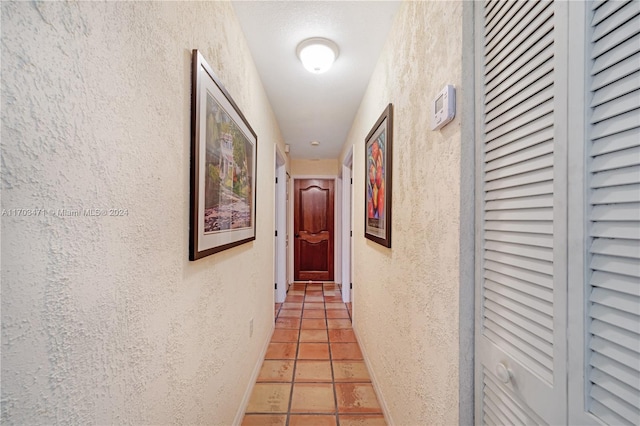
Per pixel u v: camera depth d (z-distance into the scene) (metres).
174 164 0.83
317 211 4.83
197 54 0.94
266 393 1.87
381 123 1.68
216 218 1.14
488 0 0.78
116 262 0.58
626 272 0.44
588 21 0.49
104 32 0.54
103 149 0.54
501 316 0.72
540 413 0.58
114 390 0.58
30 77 0.40
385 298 1.66
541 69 0.59
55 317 0.45
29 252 0.41
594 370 0.48
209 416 1.11
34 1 0.41
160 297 0.75
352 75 2.03
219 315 1.22
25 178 0.40
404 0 1.31
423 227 1.10
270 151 2.60
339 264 4.78
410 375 1.23
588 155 0.49
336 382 2.00
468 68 0.83
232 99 1.33
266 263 2.47
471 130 0.83
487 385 0.77
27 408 0.41
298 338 2.72
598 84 0.47
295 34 1.57
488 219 0.77
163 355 0.77
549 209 0.57
